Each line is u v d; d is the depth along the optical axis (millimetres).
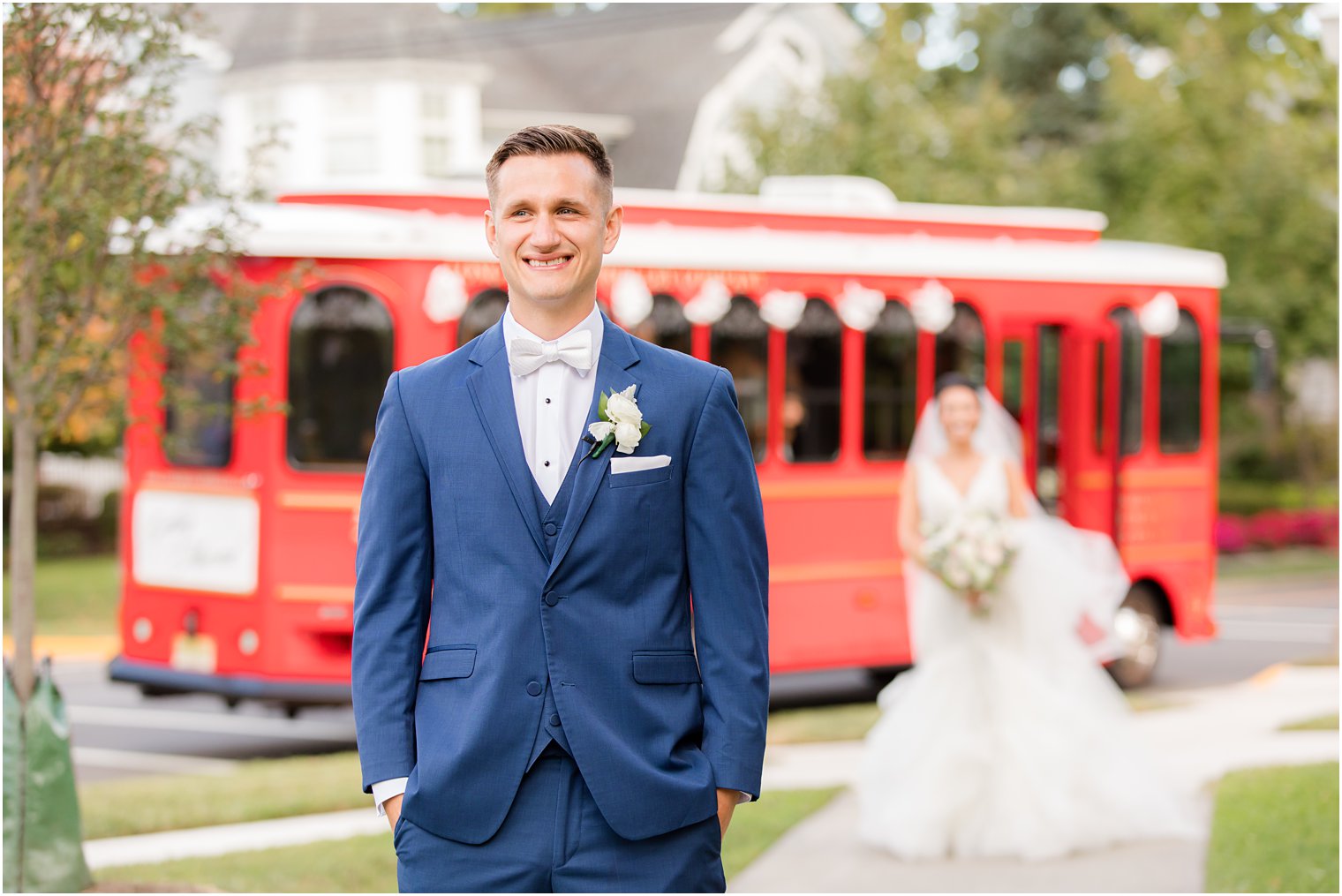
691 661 3277
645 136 27422
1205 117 23703
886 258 11039
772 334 10602
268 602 9242
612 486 3203
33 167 6289
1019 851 6883
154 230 6527
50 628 15672
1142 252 12242
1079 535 7426
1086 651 7227
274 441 9258
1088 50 30125
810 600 10672
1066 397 11906
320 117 24594
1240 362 23500
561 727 3143
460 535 3229
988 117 22438
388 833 7359
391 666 3232
